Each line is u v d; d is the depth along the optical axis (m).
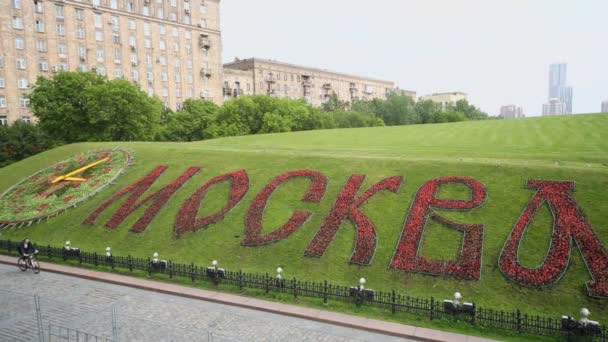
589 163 28.03
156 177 35.88
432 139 48.09
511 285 19.47
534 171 26.25
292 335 17.31
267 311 19.66
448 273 20.72
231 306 20.38
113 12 93.12
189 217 29.33
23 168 45.62
